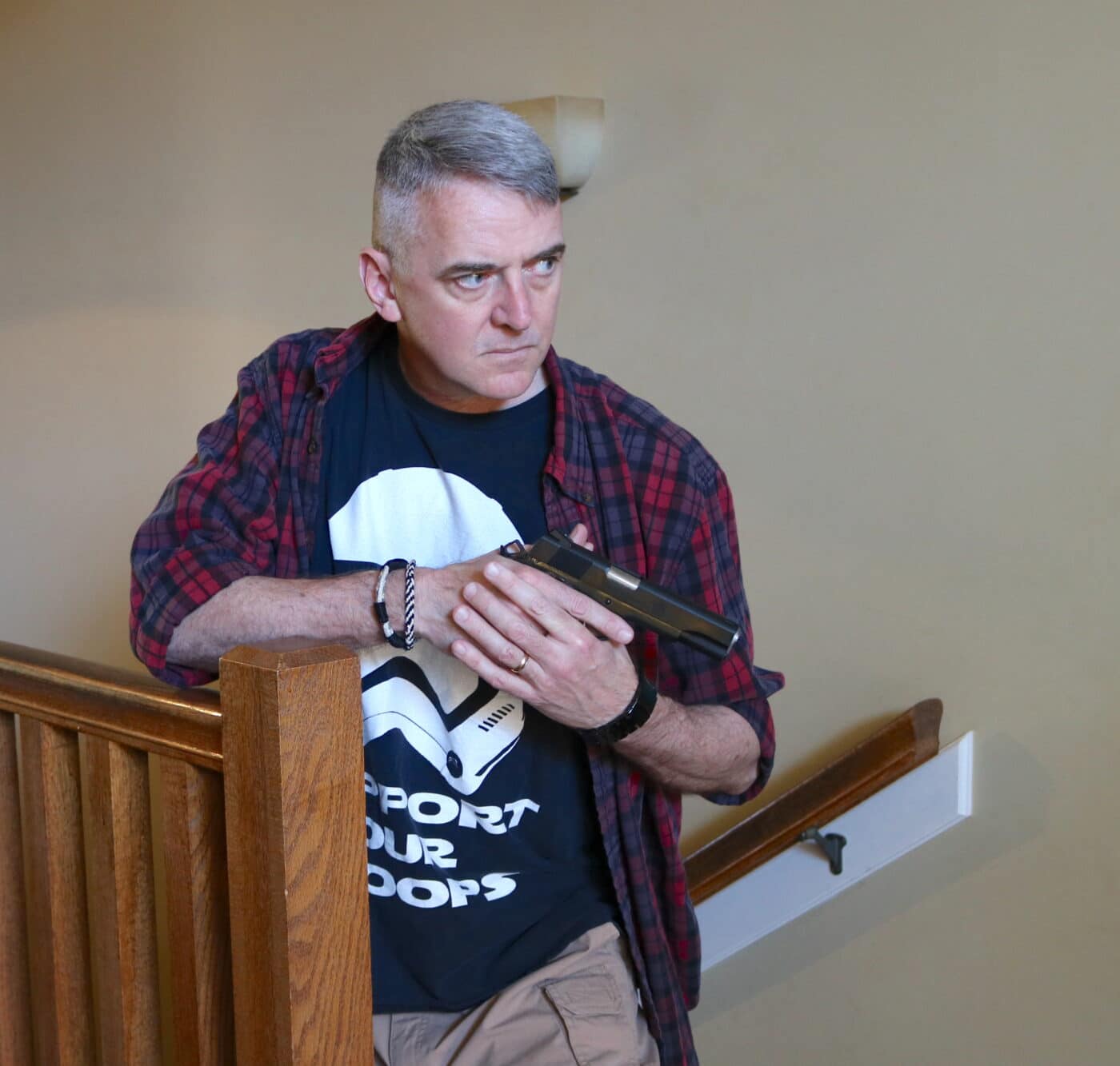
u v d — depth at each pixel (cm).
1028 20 178
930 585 197
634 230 217
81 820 121
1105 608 183
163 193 274
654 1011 134
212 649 122
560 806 128
